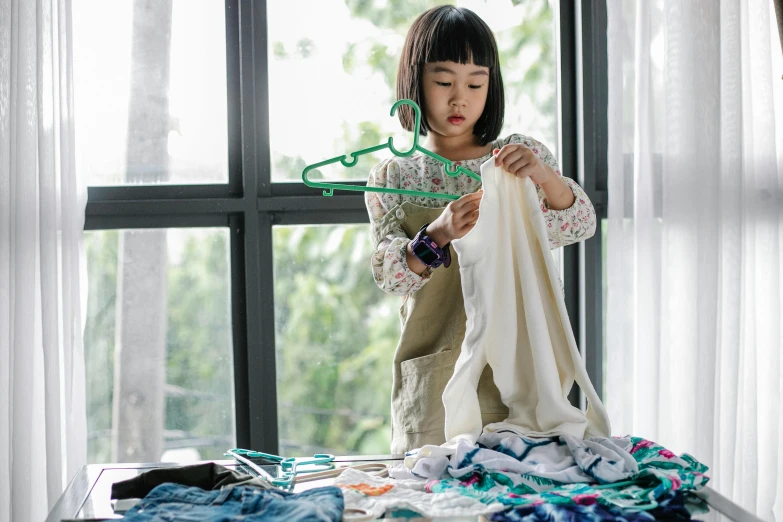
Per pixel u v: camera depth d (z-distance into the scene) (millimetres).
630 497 982
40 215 1826
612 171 1950
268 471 1205
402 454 1329
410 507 973
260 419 2129
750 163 1954
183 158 2156
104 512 1033
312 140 2191
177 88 2148
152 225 2105
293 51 2176
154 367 2225
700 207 1912
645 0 1916
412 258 1353
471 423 1246
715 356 1918
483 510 964
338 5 2191
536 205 1254
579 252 2145
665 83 1930
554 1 2180
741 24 1924
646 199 1942
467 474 1090
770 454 1997
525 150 1266
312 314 2270
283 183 2137
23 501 1835
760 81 1957
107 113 2129
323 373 2311
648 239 1943
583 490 1012
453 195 1378
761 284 2000
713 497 1027
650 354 1938
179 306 2197
